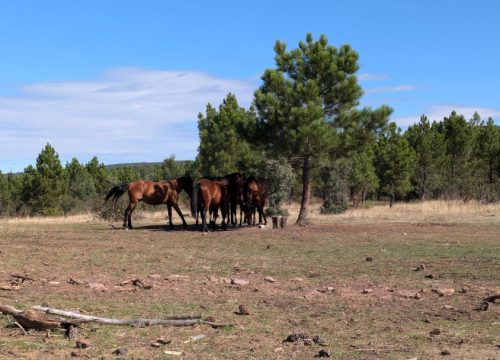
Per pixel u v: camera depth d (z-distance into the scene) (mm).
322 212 36344
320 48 24781
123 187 25094
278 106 24094
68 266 13375
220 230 23953
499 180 54062
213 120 41312
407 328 7840
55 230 23828
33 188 47062
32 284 10766
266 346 6941
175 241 19656
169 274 12508
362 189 50312
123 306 9039
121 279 11656
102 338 7199
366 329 7820
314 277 12320
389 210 35781
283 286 11172
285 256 15742
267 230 23016
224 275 12508
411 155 51750
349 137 24469
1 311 7527
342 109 25453
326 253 16328
